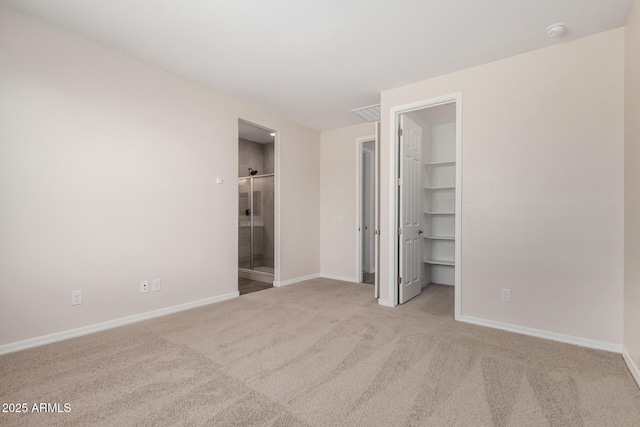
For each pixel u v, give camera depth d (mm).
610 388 1883
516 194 2812
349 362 2205
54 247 2510
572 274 2568
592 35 2496
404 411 1656
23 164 2352
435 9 2223
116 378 1966
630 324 2186
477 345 2502
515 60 2832
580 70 2545
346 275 5113
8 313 2295
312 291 4328
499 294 2891
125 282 2943
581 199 2537
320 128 5293
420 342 2559
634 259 2113
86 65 2674
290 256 4852
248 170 6141
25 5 2240
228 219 3881
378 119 4781
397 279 3670
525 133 2773
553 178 2648
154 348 2418
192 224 3492
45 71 2451
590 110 2504
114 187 2861
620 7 2176
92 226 2723
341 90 3691
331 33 2543
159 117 3193
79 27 2510
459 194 3096
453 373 2055
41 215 2441
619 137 2396
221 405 1696
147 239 3104
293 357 2279
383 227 3668
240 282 4996
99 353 2318
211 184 3684
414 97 3445
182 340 2578
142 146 3059
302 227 5078
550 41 2604
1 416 1582
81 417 1581
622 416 1617
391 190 3611
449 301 3814
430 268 4941
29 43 2373
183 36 2615
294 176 4926
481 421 1578
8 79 2281
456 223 3105
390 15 2297
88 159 2693
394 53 2834
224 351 2373
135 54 2926
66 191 2570
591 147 2498
